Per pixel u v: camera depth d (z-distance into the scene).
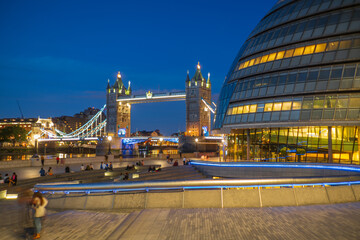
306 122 38.69
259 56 47.12
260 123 42.53
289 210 13.98
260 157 44.59
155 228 11.58
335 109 37.53
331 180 15.77
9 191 31.83
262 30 49.91
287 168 34.78
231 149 51.56
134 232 11.14
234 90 48.53
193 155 102.81
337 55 39.16
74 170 50.59
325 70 39.53
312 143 39.62
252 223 11.93
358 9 40.50
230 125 46.72
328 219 12.23
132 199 16.08
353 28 39.31
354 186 16.14
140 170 52.38
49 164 58.06
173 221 12.55
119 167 54.50
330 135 38.16
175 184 15.65
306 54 41.56
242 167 39.38
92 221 13.28
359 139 36.72
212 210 14.44
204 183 15.48
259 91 44.31
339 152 37.56
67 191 17.80
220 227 11.51
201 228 11.43
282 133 42.25
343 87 37.62
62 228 12.23
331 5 42.50
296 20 45.31
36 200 11.12
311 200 15.30
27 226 12.51
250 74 46.72
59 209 17.36
